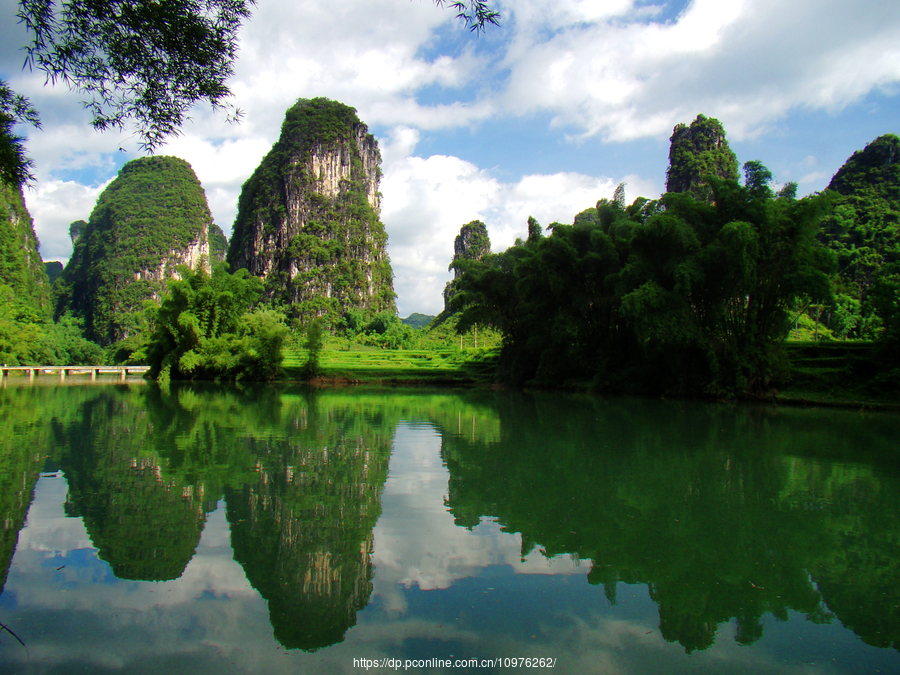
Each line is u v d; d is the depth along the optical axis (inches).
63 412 758.5
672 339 895.1
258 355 1603.1
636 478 372.5
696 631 176.2
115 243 4576.8
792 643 170.1
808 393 896.9
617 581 212.1
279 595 197.0
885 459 436.5
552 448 482.6
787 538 259.8
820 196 865.5
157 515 285.0
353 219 4320.9
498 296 1400.1
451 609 188.1
